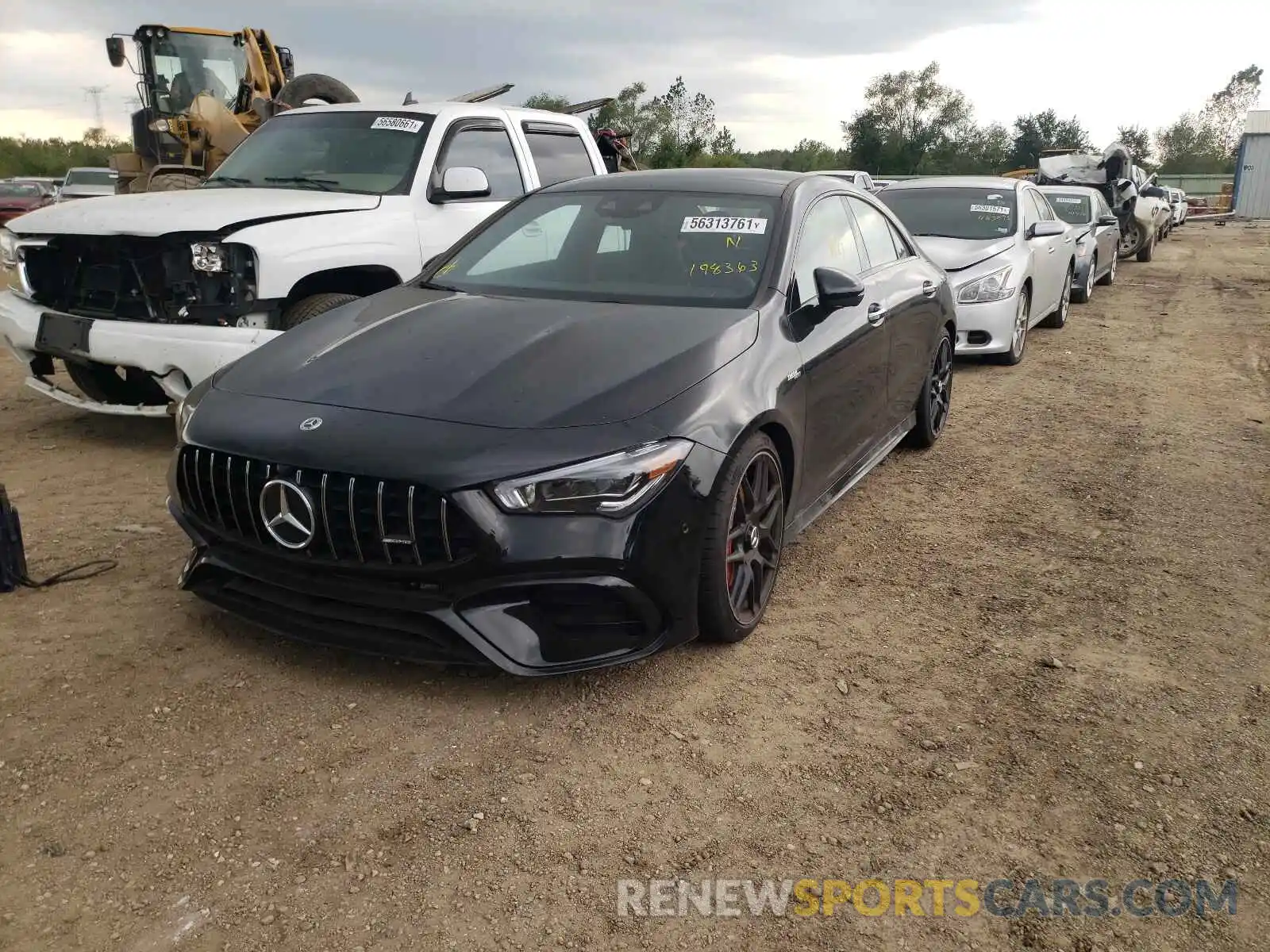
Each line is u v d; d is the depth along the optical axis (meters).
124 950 2.07
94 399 5.93
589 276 3.95
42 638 3.36
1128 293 14.50
